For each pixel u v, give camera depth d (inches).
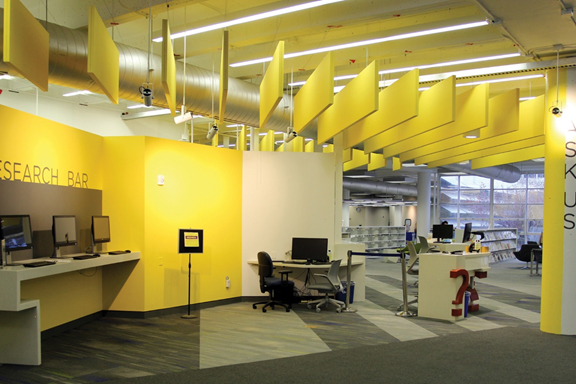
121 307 284.5
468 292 292.0
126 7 219.9
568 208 233.3
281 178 347.6
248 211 343.6
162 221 295.9
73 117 437.7
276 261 329.4
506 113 295.7
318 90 240.7
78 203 262.7
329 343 223.1
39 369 183.3
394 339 230.8
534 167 781.3
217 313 297.4
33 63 170.6
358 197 1018.7
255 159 346.0
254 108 305.9
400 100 255.1
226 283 330.0
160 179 295.6
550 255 239.8
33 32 170.1
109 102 438.6
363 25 286.0
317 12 247.8
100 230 262.4
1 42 177.8
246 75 361.1
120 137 291.9
